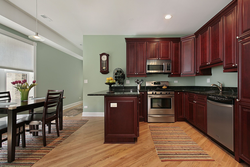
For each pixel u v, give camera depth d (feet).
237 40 5.18
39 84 12.06
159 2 7.47
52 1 7.45
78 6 7.90
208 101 7.09
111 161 5.24
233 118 5.33
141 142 6.92
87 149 6.21
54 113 7.87
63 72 16.01
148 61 11.27
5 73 9.25
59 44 13.35
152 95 10.49
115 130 6.80
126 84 12.57
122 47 12.63
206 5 7.72
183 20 9.60
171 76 11.50
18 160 5.31
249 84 4.64
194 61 10.53
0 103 6.24
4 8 7.58
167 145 6.56
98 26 10.70
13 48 9.55
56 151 6.02
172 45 11.39
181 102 10.80
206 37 8.96
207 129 7.24
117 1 7.39
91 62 12.69
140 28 11.05
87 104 12.69
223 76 8.75
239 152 5.06
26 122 6.47
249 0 4.67
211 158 5.41
